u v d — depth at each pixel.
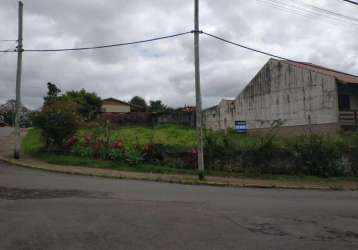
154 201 10.67
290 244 7.09
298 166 20.62
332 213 10.30
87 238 6.82
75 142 21.78
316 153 20.81
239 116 38.38
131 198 10.98
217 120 40.56
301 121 32.09
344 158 21.19
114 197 10.98
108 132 22.52
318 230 8.26
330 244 7.23
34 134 31.95
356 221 9.34
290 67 33.34
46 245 6.37
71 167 18.45
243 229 7.99
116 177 16.56
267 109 35.41
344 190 17.08
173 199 11.26
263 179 19.06
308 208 10.93
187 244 6.75
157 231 7.46
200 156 17.67
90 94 50.41
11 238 6.68
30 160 20.33
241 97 38.31
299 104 32.38
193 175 18.67
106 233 7.16
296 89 32.72
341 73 37.19
